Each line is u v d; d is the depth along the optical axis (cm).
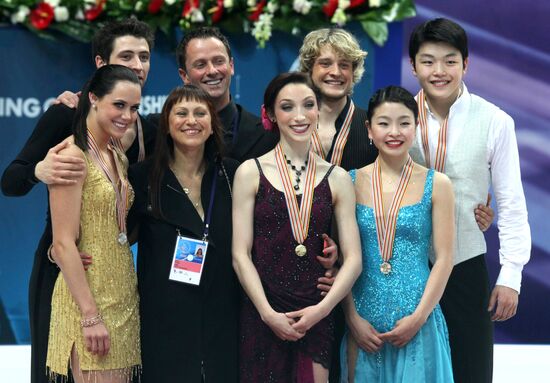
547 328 1505
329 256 950
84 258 905
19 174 944
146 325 952
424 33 998
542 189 1476
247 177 959
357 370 977
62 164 882
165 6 1416
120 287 922
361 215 976
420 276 961
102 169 916
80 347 905
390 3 1430
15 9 1432
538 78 1465
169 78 1458
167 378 943
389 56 1447
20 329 1513
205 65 1082
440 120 1023
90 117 922
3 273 1499
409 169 977
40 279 959
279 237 943
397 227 960
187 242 945
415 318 943
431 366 958
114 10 1426
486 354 1016
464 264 1006
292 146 968
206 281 952
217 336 955
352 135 1042
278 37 1442
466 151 1002
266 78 1454
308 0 1398
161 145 962
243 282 938
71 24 1441
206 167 980
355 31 1439
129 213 959
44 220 1498
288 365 950
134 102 921
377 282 965
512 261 1006
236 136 1074
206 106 955
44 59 1469
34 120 1480
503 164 1013
